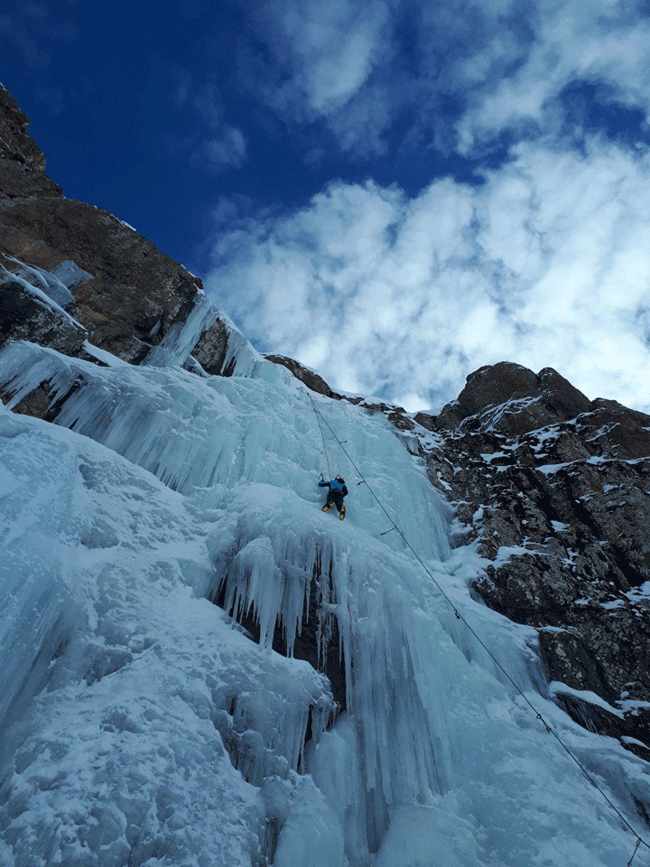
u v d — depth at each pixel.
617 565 11.30
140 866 3.82
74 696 4.74
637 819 6.33
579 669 8.76
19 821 3.68
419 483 12.02
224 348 13.42
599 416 16.00
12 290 8.73
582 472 13.12
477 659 8.04
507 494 12.76
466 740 6.69
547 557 10.72
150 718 4.77
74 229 11.38
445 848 5.52
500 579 9.96
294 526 7.70
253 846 4.51
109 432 8.46
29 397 7.96
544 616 9.55
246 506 8.09
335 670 6.86
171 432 8.95
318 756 5.85
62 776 4.02
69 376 8.48
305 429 12.53
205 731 5.05
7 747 4.10
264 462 9.97
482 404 19.81
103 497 6.81
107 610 5.55
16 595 4.44
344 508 9.98
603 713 8.08
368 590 7.49
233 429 10.08
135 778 4.21
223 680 5.64
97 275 11.23
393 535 10.20
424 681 6.95
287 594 7.01
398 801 5.99
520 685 7.99
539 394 18.84
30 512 5.22
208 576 6.98
